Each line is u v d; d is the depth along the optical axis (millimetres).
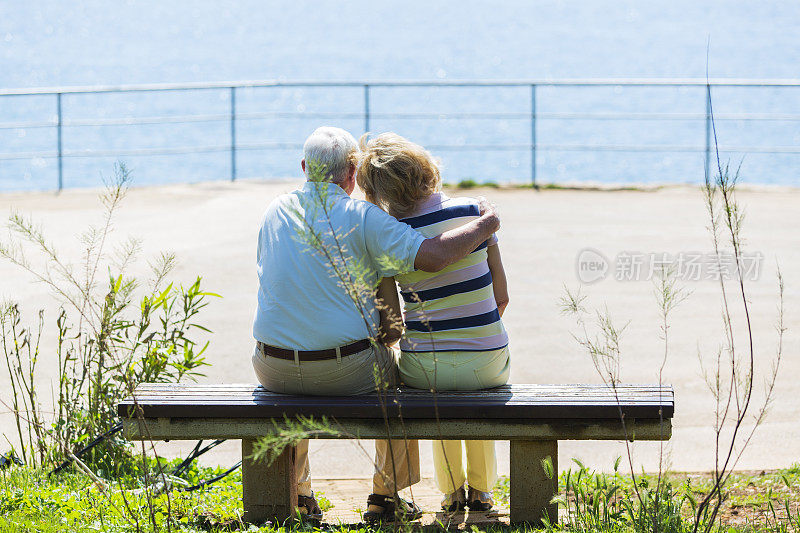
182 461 13047
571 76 156000
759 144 93438
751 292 23516
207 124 111500
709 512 10930
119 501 10180
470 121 116062
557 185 38406
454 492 11305
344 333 10008
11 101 126938
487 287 10500
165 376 13188
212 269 24688
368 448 15336
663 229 30031
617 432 9852
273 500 10383
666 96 135000
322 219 10031
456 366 10359
